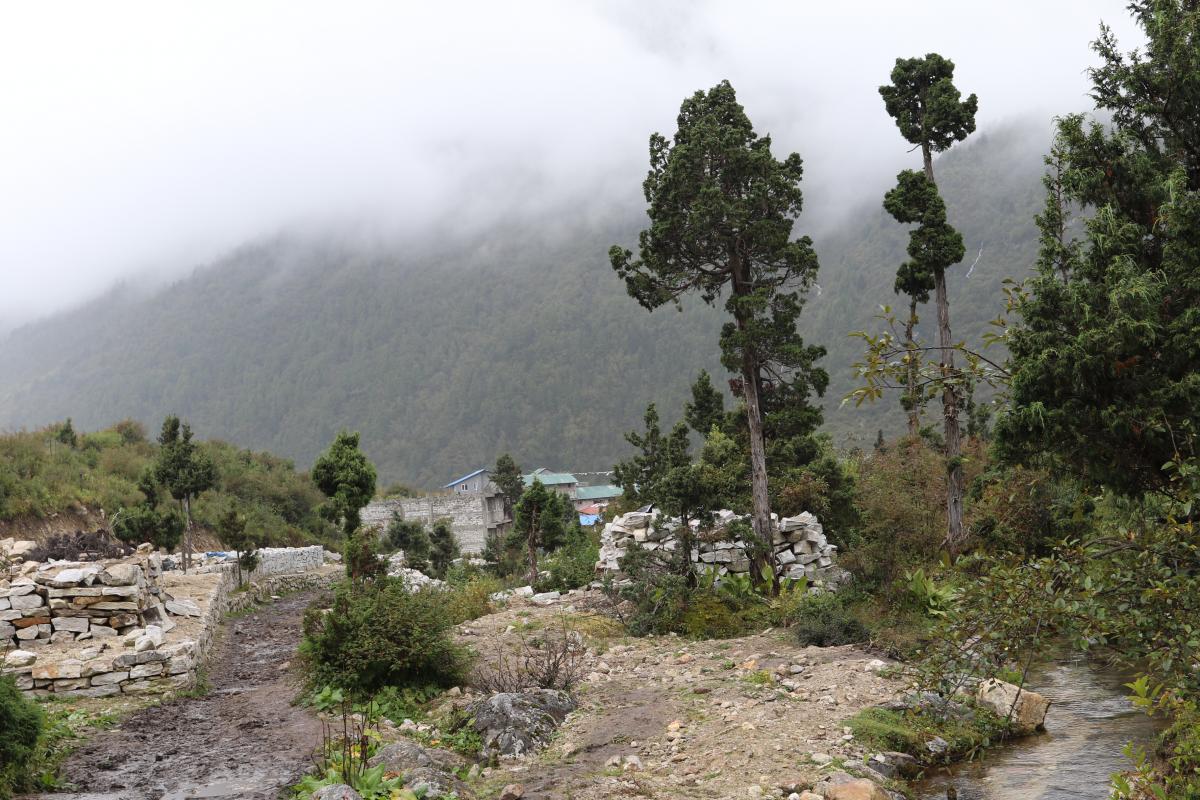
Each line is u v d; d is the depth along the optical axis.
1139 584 7.23
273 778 10.17
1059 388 9.41
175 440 33.66
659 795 9.52
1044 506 19.97
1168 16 10.06
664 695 13.75
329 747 11.16
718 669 15.44
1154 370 9.14
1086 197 10.40
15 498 35.66
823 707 12.45
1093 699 14.03
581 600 23.22
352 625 14.72
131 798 9.54
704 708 12.80
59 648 16.12
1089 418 9.37
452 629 19.80
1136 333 8.86
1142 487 9.50
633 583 21.16
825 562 24.48
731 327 24.05
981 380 9.42
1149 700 7.25
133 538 30.42
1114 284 9.27
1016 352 9.91
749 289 24.41
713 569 22.08
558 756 11.25
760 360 24.80
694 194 23.53
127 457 49.53
